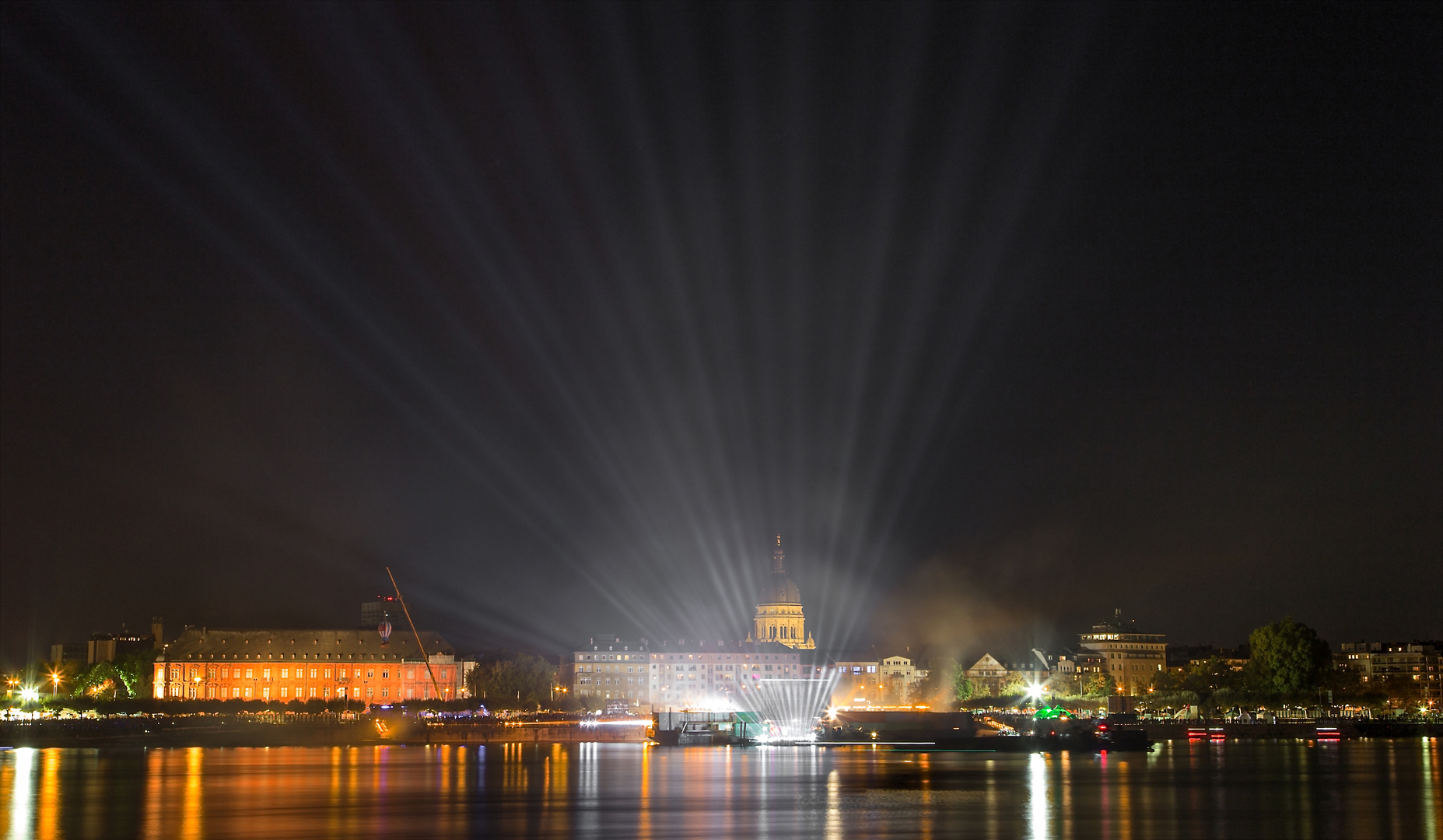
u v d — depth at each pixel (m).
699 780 147.62
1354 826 104.12
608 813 112.50
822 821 107.62
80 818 106.25
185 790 130.00
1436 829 102.31
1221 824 104.94
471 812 112.44
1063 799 126.12
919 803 121.12
